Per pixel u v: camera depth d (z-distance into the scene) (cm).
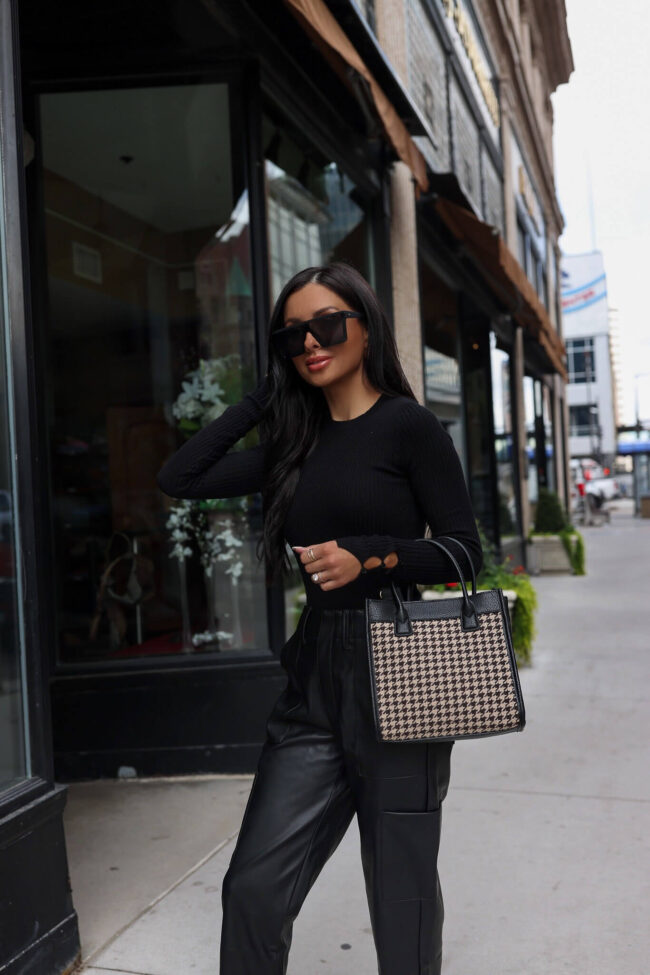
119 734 405
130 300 462
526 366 1440
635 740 436
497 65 1231
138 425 455
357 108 517
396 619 159
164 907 271
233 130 430
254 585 426
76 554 430
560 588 1085
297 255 475
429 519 169
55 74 418
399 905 164
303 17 352
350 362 174
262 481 188
